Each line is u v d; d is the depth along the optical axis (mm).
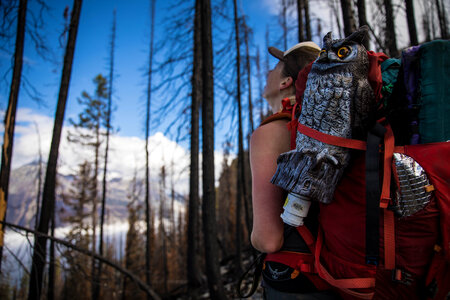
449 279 567
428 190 540
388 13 3203
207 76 6203
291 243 753
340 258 625
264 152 806
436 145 548
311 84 631
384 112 595
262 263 887
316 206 744
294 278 728
